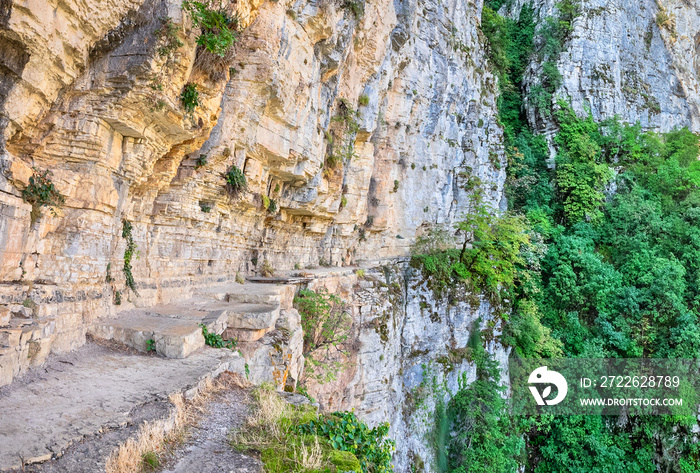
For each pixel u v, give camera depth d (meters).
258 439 6.22
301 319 16.56
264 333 12.06
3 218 6.38
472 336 29.67
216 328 10.51
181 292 12.84
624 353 34.22
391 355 21.86
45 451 4.53
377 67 21.78
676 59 52.66
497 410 27.38
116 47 7.71
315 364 16.28
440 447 24.94
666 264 35.06
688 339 31.97
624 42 49.50
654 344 33.78
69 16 6.62
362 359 19.67
